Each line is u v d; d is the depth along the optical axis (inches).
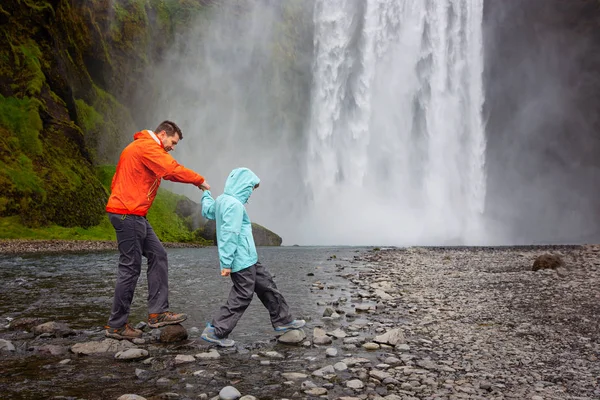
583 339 197.0
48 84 1201.4
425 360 165.5
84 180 1147.3
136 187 189.5
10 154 995.3
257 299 293.7
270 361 163.6
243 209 184.2
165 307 201.0
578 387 139.8
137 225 189.3
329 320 235.6
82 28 1427.2
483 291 329.7
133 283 191.6
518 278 392.5
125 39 1593.3
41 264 516.4
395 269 479.5
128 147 191.6
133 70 1615.4
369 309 262.4
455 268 487.2
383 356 172.1
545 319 237.0
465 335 205.0
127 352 163.3
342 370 153.8
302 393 132.0
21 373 144.0
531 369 157.3
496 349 182.5
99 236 1064.2
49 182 1031.6
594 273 406.0
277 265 535.2
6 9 1140.5
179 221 1266.0
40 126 1093.1
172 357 164.6
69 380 138.1
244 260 182.2
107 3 1551.4
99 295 301.4
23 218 935.7
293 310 261.0
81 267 483.2
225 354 172.4
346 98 1833.2
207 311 251.3
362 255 700.7
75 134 1203.9
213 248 984.9
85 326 211.9
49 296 297.3
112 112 1504.7
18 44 1154.0
